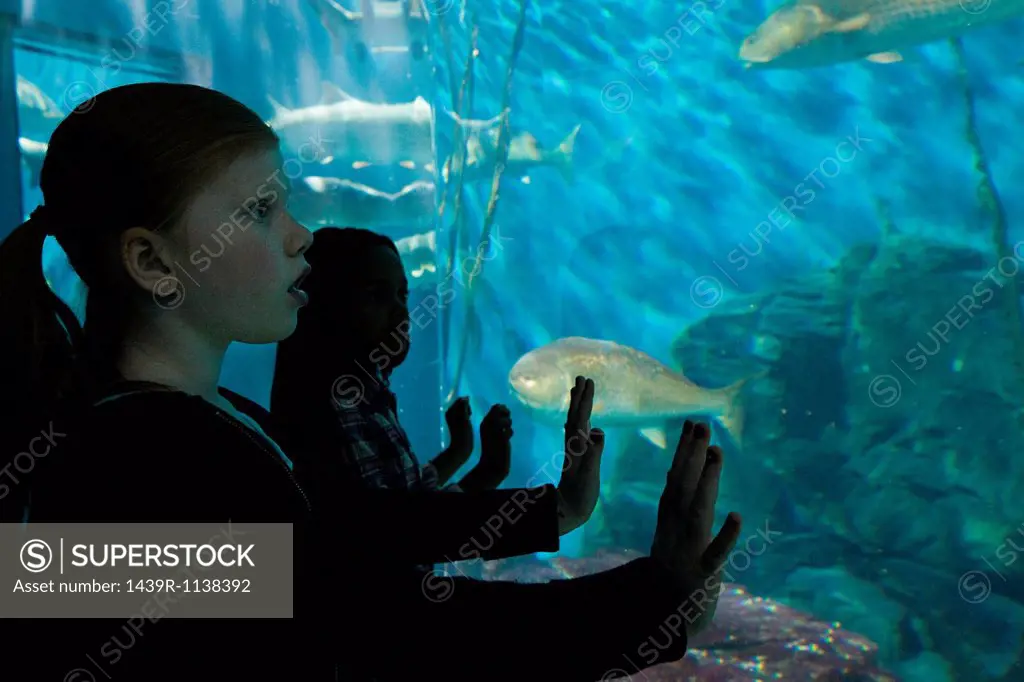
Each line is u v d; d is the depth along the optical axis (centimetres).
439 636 86
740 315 898
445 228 892
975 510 736
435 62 905
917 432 786
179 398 81
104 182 87
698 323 918
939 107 1085
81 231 89
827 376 830
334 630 90
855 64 1103
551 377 622
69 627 77
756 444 830
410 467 202
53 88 585
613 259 1185
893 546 748
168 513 76
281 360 199
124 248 86
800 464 811
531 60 1196
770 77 1151
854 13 659
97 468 77
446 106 982
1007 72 1045
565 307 1162
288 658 79
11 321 89
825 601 726
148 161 85
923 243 879
